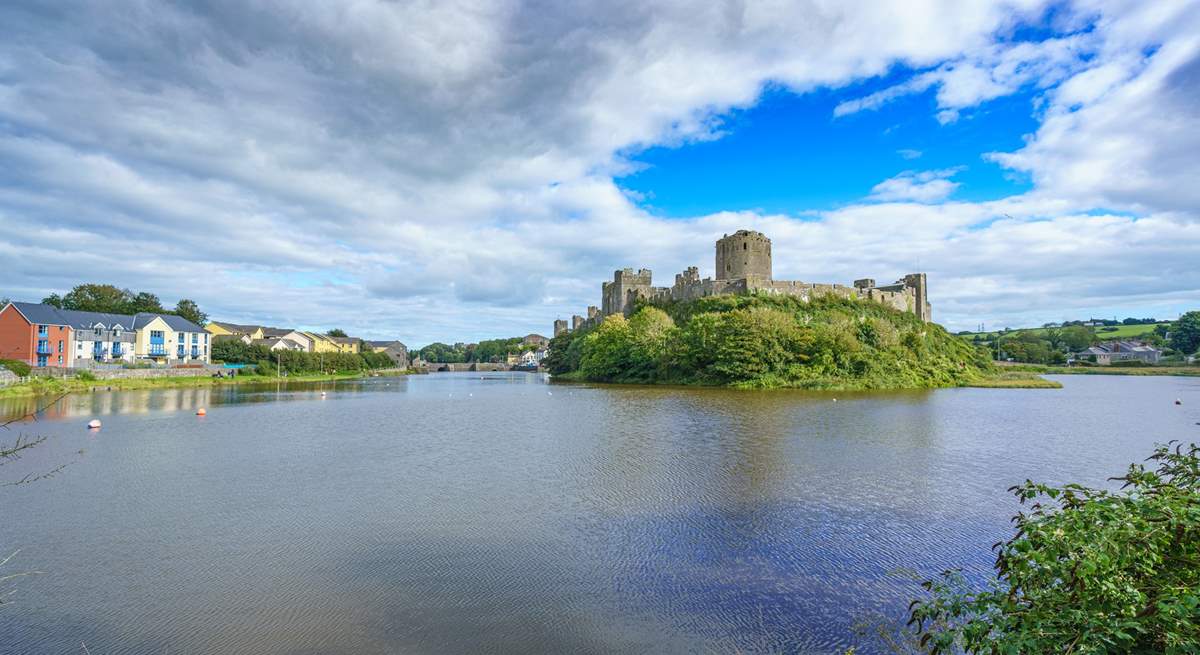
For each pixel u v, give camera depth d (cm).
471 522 1900
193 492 2267
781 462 2770
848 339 8556
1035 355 18462
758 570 1523
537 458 2900
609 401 6166
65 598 1372
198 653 1145
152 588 1423
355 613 1300
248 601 1357
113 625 1251
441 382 11988
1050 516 788
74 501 2139
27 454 3041
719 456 2925
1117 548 669
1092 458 2938
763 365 8444
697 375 9150
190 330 12356
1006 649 677
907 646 1162
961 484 2364
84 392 7206
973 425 4125
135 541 1733
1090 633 643
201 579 1473
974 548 1659
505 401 6438
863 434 3656
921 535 1766
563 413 5019
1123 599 661
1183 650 604
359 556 1619
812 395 6844
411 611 1311
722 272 13688
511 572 1516
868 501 2116
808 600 1359
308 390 8562
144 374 8869
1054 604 726
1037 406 5681
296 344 16912
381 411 5306
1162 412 5181
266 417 4784
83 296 13225
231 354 12412
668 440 3434
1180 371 14400
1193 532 720
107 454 3059
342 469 2669
